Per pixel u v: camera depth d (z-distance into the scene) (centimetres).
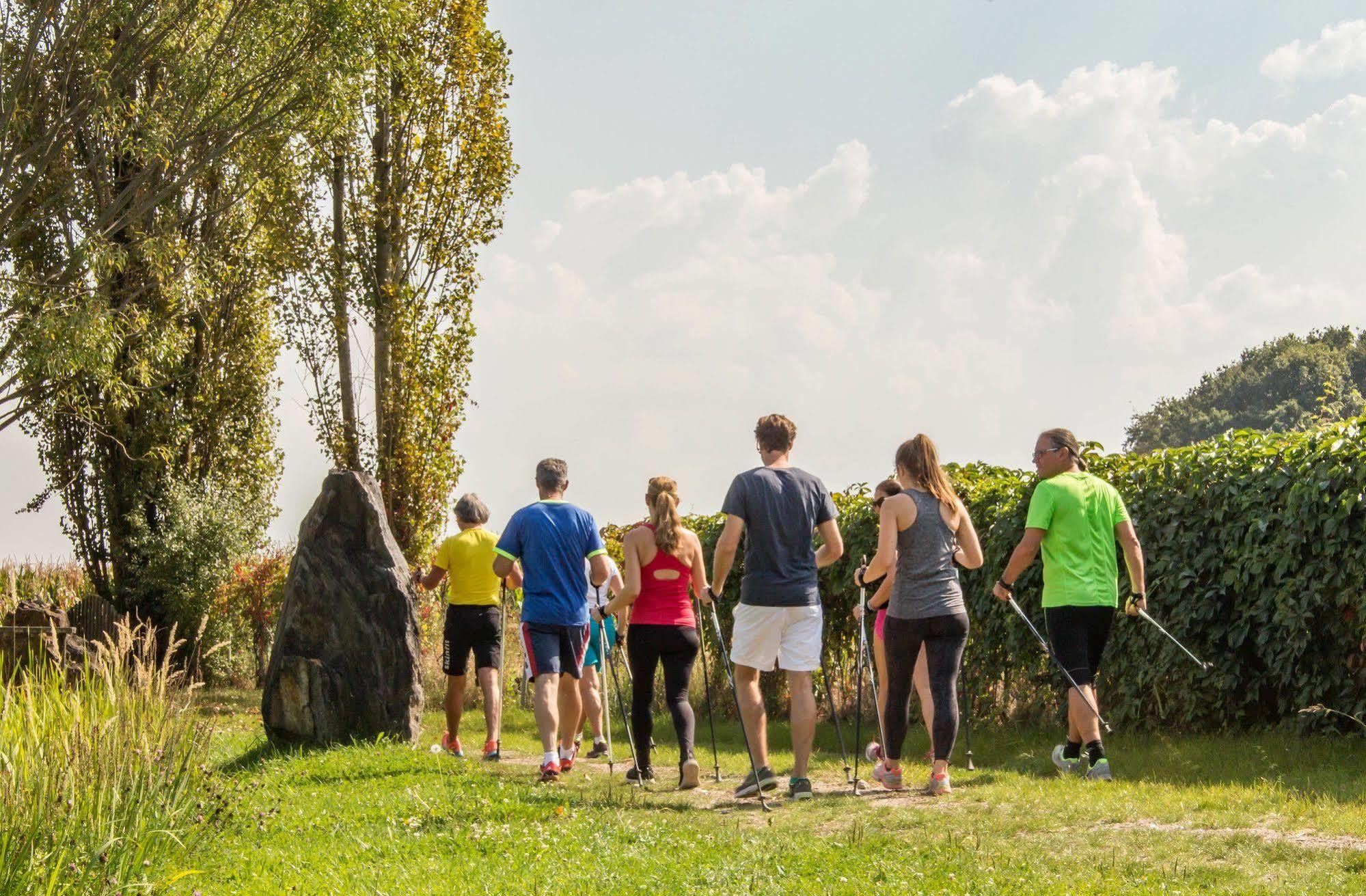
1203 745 832
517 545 828
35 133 1858
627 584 789
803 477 731
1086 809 612
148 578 1900
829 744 1066
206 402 2141
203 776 662
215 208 2031
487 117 1783
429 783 767
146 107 1909
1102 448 999
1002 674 1070
